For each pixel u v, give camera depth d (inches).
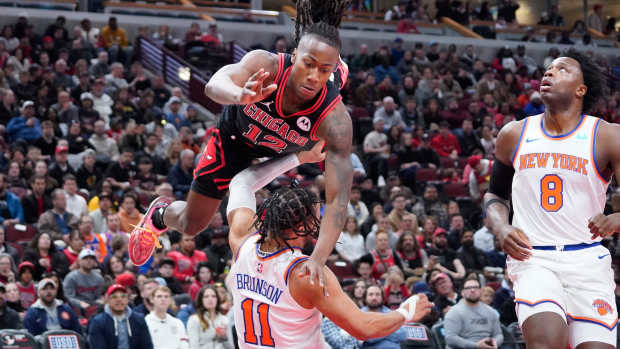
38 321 261.9
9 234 348.8
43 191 376.5
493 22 851.4
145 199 406.0
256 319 105.3
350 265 358.3
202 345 273.3
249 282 105.8
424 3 941.8
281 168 123.9
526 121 127.8
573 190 121.8
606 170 122.7
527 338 118.6
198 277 315.6
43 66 557.6
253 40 726.5
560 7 985.5
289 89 109.3
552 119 124.3
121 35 636.7
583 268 120.6
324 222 104.9
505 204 133.0
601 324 119.4
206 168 130.0
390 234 387.9
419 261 371.2
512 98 674.8
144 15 700.7
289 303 102.0
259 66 108.7
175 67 608.4
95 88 519.5
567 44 842.8
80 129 464.8
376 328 100.1
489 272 373.4
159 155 468.1
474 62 739.4
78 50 583.8
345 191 107.4
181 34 700.7
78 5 703.1
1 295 261.1
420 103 631.2
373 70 663.8
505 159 130.1
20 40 581.9
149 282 284.0
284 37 715.4
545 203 123.2
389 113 566.3
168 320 270.4
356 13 808.9
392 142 533.0
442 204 450.3
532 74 757.3
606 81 129.8
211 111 585.3
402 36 775.1
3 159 418.9
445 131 550.3
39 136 442.6
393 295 316.2
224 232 356.2
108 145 457.4
